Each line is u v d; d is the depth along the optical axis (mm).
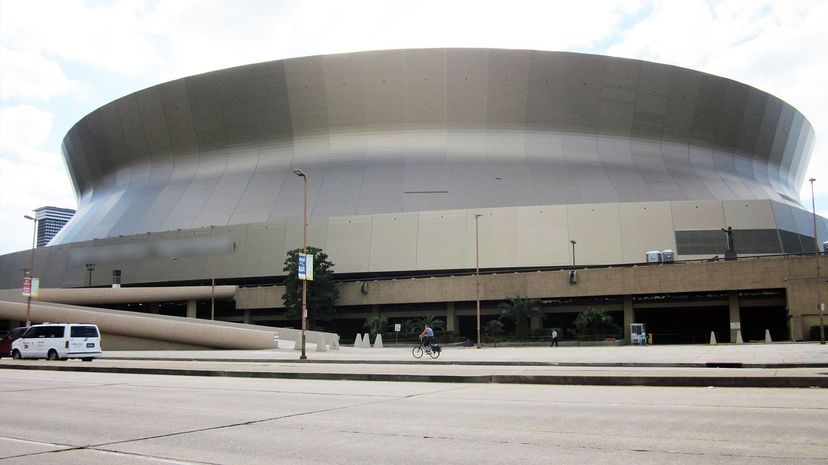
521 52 82312
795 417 9992
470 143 82438
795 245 69500
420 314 68250
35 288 49344
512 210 68750
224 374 21156
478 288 57375
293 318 65812
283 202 79375
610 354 32688
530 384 16531
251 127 86875
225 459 7512
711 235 66875
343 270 70562
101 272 79875
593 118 84438
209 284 75625
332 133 85000
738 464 6824
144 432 9477
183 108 88750
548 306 64688
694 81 86062
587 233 67375
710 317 71500
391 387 16250
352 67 83062
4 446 8469
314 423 10188
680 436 8484
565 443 8172
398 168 80312
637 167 83250
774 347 39688
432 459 7371
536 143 82938
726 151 91250
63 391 16016
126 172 96000
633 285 58625
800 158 105688
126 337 49875
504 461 7184
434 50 82125
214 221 79875
